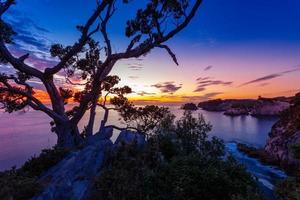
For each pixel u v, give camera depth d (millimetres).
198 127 16953
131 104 29000
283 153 42625
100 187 10086
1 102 23656
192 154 12930
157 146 13766
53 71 20438
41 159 13297
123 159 12188
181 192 9711
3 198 8953
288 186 5855
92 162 12031
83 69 26016
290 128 49781
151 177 10516
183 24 17266
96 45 25469
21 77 25156
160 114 25578
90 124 23906
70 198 9820
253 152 53938
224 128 147250
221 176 10328
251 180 11008
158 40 17953
